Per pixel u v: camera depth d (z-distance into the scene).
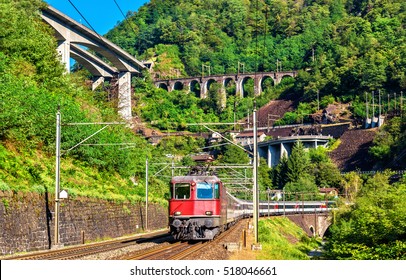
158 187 89.12
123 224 61.09
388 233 45.66
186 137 195.88
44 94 60.44
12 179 41.59
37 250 40.59
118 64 199.75
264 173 191.62
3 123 48.66
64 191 41.91
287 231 103.00
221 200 46.25
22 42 75.38
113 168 72.69
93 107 82.56
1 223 35.75
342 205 121.62
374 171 186.12
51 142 57.94
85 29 163.00
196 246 39.62
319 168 190.00
